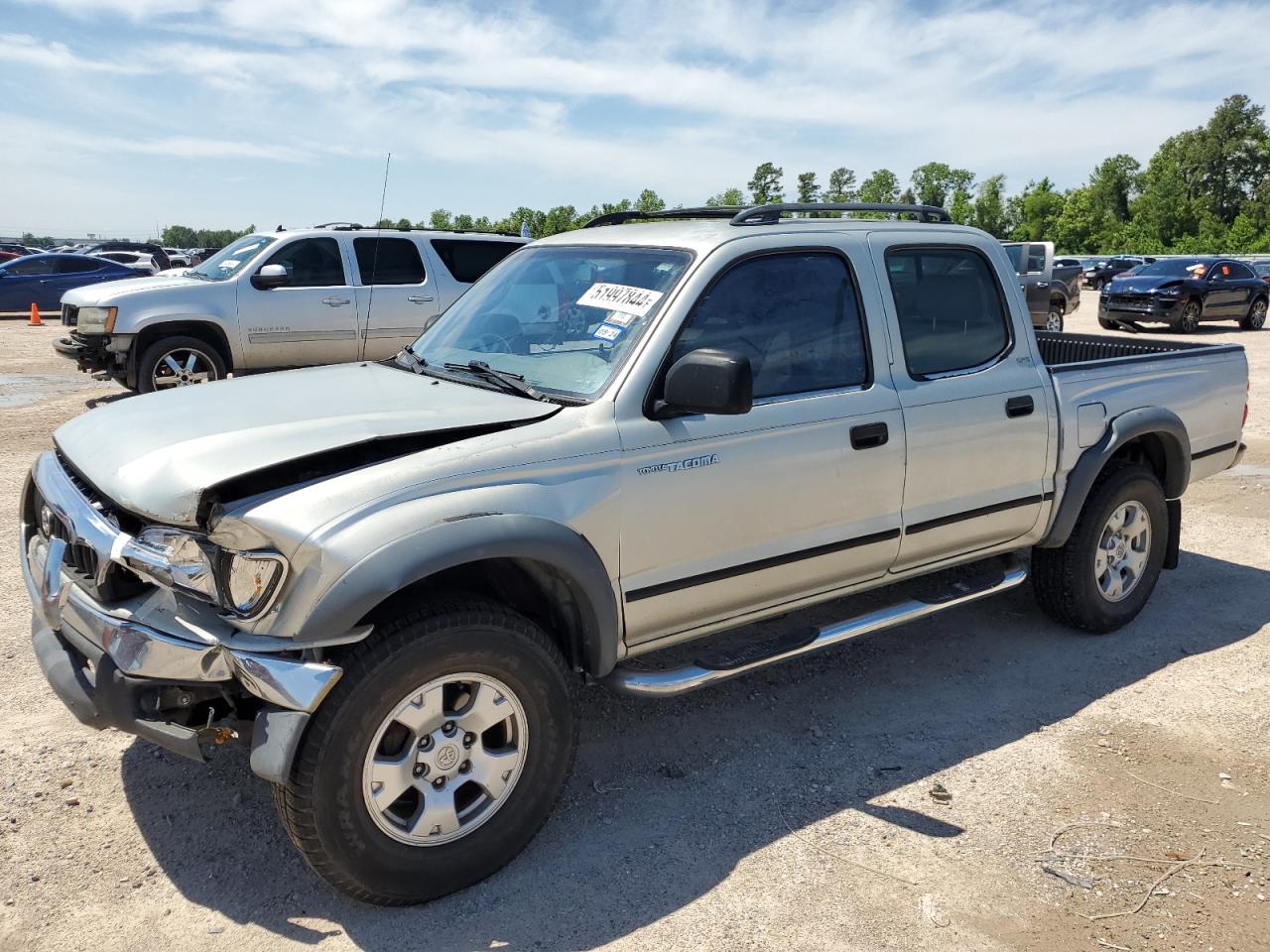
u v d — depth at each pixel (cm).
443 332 404
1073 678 441
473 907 287
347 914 283
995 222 11544
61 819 322
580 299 361
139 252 3272
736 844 318
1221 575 576
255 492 274
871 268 387
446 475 281
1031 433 427
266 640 260
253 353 1055
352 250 1093
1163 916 285
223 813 328
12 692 405
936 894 293
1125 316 2031
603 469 308
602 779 355
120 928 274
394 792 275
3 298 2303
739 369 294
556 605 311
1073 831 326
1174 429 483
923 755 375
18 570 538
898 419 380
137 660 266
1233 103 10869
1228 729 395
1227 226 10181
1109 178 10581
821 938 274
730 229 362
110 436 314
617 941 273
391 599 283
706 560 338
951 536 411
